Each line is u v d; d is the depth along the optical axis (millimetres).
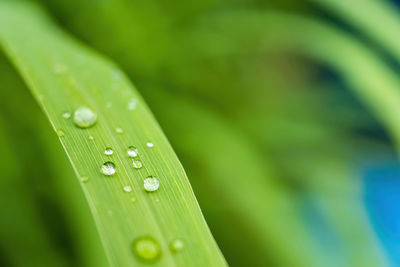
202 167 219
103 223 121
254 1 267
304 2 270
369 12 216
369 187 252
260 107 272
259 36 271
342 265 211
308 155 259
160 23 243
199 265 120
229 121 247
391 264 227
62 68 149
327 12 265
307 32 250
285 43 281
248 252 203
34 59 150
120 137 132
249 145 236
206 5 251
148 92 236
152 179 127
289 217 219
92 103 140
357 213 236
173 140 223
